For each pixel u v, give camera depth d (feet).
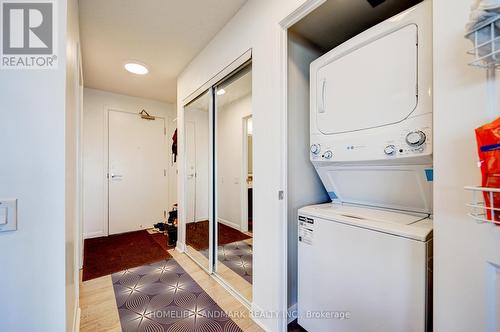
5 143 2.48
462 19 2.21
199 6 5.53
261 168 5.03
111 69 9.04
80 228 7.54
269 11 4.74
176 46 7.37
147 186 13.09
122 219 12.29
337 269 4.08
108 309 5.60
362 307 3.72
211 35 6.75
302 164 5.64
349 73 4.30
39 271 2.61
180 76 9.41
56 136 2.66
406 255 3.21
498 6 1.63
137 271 7.65
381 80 3.81
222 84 7.27
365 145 4.02
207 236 8.14
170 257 8.86
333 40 5.87
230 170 8.21
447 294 2.34
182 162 9.47
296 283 5.50
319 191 6.04
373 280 3.57
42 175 2.61
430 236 3.12
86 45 7.25
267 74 4.82
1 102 2.47
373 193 4.71
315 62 4.96
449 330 2.33
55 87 2.67
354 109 4.21
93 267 7.96
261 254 5.07
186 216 9.46
